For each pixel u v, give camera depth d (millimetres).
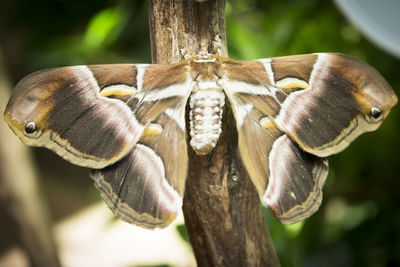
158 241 889
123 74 401
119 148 398
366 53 516
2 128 608
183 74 398
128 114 400
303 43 525
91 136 395
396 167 520
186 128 408
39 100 389
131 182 401
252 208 413
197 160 404
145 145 403
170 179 402
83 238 932
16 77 1100
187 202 411
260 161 403
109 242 902
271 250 425
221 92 400
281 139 406
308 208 402
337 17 520
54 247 670
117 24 550
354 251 514
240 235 413
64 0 625
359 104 397
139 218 400
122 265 822
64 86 393
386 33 407
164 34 397
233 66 402
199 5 392
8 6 807
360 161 526
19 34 1075
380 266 512
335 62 400
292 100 403
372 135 519
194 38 396
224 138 403
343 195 534
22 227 637
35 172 652
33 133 388
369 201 532
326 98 401
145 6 544
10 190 619
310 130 401
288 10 535
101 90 398
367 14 408
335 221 578
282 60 406
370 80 395
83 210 1049
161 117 402
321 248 521
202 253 418
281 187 403
